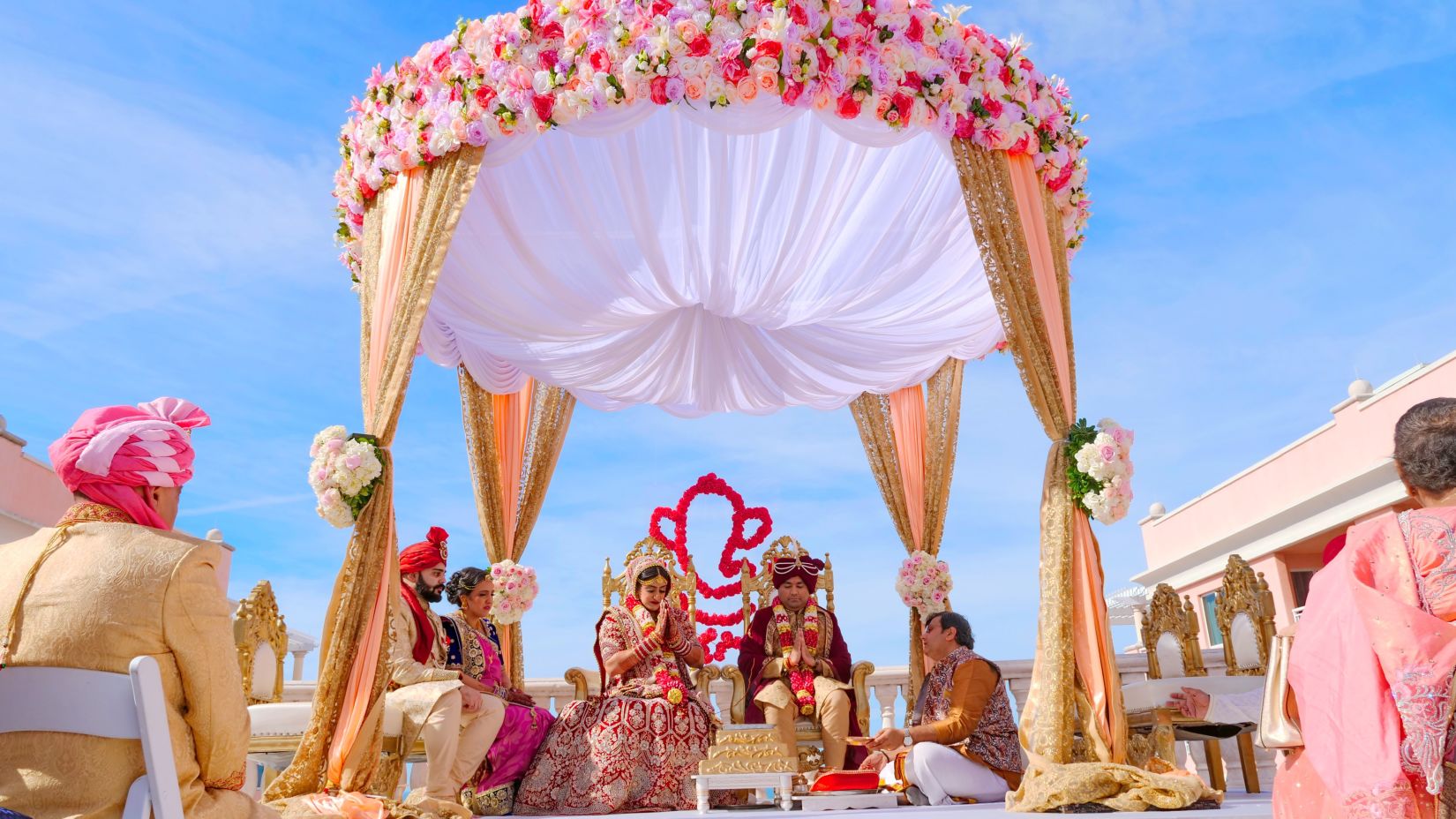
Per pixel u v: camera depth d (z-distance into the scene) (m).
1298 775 2.22
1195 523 19.70
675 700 5.67
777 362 7.32
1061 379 5.26
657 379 7.40
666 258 6.12
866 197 5.88
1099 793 4.33
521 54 5.12
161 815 1.96
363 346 5.43
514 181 5.60
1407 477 2.18
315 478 4.84
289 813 4.23
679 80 4.91
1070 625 4.91
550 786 5.47
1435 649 1.89
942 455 7.93
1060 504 5.09
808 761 6.26
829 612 7.03
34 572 2.23
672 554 7.48
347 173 5.69
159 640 2.21
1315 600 2.12
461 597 6.09
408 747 4.96
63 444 2.42
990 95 5.34
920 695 5.36
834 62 5.03
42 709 2.00
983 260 5.28
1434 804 1.91
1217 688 5.55
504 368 7.32
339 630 4.73
